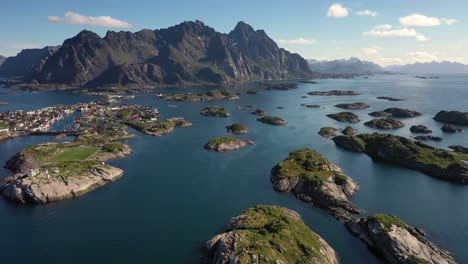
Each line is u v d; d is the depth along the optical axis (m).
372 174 150.38
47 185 120.69
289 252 80.56
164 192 126.88
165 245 92.50
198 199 121.19
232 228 94.44
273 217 98.94
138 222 104.69
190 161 164.62
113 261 85.75
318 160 149.62
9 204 116.12
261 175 145.88
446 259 86.19
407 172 153.88
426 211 114.69
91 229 100.44
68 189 122.44
